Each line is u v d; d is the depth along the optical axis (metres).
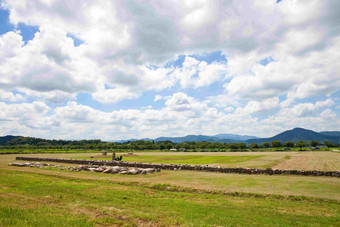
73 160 39.59
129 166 33.34
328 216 10.32
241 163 40.09
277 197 14.06
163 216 9.83
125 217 9.62
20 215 9.02
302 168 31.92
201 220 9.38
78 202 11.77
